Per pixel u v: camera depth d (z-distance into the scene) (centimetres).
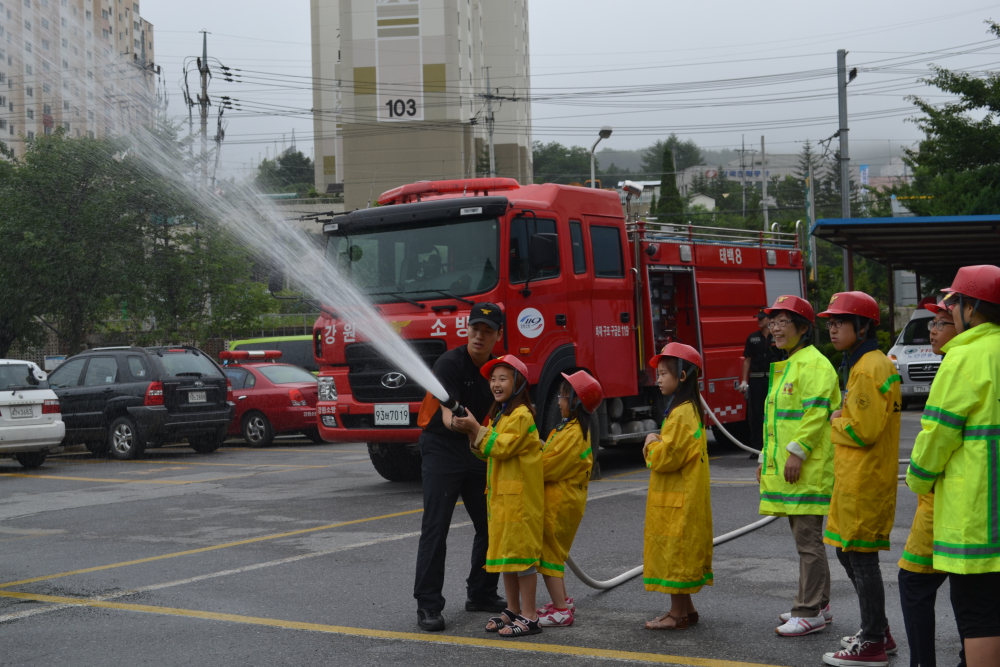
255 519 968
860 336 498
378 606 618
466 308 1019
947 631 547
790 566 702
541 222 1072
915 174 3972
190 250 2042
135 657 523
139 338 2189
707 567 548
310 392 1825
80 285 1923
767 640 530
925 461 395
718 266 1427
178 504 1089
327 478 1298
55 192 1800
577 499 569
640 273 1260
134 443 1565
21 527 967
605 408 1201
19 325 2025
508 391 544
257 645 539
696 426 542
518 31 9200
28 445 1435
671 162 7069
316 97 8650
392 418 1046
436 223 1051
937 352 463
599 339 1155
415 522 915
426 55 7012
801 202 12150
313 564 744
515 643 534
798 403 539
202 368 1666
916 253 2303
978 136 2986
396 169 7050
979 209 2823
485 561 596
